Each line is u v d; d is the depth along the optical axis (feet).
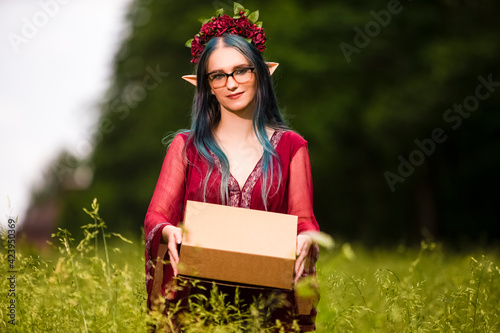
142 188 90.58
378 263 26.58
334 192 84.74
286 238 10.94
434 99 72.23
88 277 11.96
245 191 11.92
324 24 79.82
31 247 16.05
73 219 98.12
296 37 79.46
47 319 11.83
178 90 87.97
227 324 10.76
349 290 15.72
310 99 78.33
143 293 11.96
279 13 80.64
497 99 71.72
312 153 78.18
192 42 12.83
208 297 11.62
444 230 83.51
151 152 89.71
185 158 12.27
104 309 11.82
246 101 12.14
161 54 88.79
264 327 11.32
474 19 77.82
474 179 81.51
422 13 78.33
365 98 79.05
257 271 10.76
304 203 12.07
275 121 12.65
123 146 91.66
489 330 13.28
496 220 82.43
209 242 10.83
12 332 11.72
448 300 13.76
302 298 11.59
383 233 84.74
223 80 12.09
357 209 85.66
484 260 14.75
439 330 12.78
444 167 81.30
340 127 78.43
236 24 12.63
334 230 85.92
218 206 11.20
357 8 81.92
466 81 72.02
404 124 72.95
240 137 12.32
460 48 73.26
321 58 78.54
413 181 82.07
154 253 11.59
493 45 73.05
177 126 87.45
